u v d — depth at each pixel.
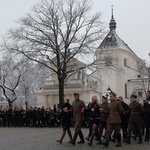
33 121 32.91
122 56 73.12
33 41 39.66
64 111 14.96
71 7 40.84
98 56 42.97
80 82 60.03
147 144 14.31
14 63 50.69
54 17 39.91
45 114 32.25
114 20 79.12
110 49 72.94
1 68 53.03
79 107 14.47
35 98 63.03
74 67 42.12
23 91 59.12
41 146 13.88
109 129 13.52
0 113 34.03
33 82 60.50
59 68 40.25
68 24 40.47
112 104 13.64
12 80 56.72
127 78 74.12
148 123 15.51
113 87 70.31
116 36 76.31
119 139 13.65
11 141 16.61
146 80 72.31
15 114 33.59
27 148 13.27
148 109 15.39
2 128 30.48
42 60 39.97
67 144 14.59
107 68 41.56
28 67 49.00
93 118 14.16
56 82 62.41
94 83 61.59
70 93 60.16
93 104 14.41
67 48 40.34
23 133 22.88
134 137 16.23
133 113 14.70
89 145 13.85
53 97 61.88
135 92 72.62
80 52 40.09
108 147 13.30
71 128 28.42
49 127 31.66
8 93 58.16
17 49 39.66
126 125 16.41
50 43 39.69
